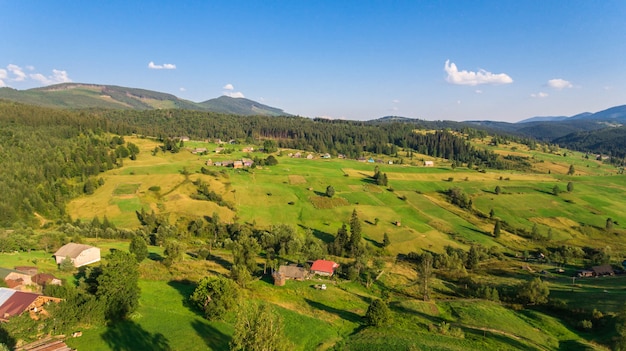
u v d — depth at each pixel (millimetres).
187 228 132625
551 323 73625
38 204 136000
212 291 60688
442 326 65562
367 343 55719
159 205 145500
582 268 122938
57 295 52594
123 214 138250
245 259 88250
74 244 82875
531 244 147250
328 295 80125
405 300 83125
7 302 49000
